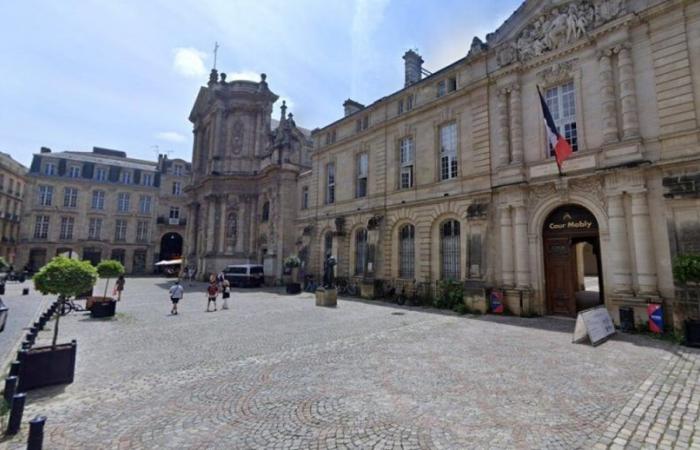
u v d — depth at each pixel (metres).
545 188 14.52
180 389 6.50
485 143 16.83
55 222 49.69
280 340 10.25
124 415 5.45
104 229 52.50
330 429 4.92
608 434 4.71
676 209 11.05
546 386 6.44
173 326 12.59
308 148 37.59
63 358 6.84
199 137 44.16
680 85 11.46
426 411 5.45
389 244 21.14
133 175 55.41
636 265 11.80
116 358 8.54
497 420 5.13
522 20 15.95
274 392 6.29
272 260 31.94
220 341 10.20
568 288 14.20
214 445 4.55
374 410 5.50
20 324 13.42
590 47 13.80
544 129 15.00
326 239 27.05
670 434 4.70
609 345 9.49
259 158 37.53
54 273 8.37
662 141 11.67
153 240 55.31
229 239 36.84
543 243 14.91
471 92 17.70
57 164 50.88
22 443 4.59
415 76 24.81
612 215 12.39
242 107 38.66
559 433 4.75
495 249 15.82
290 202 32.81
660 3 11.86
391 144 22.03
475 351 8.90
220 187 37.81
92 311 14.42
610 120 12.78
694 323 9.27
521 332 11.21
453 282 17.23
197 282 36.38
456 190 17.97
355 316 14.56
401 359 8.23
